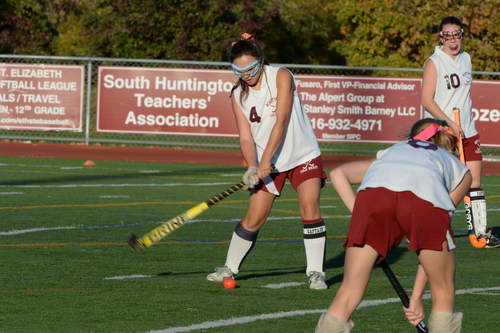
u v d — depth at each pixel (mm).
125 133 59812
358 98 57844
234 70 21125
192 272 23391
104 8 93438
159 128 59562
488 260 26453
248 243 22062
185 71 59125
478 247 28781
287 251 27141
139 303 19484
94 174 49062
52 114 60750
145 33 90875
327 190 44812
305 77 57969
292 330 17266
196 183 46000
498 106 57000
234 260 22141
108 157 58500
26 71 60625
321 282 21531
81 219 32688
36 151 60281
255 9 97250
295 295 20734
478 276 23797
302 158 21781
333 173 15312
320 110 58062
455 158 15234
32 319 17828
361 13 87188
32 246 26859
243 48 21000
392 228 14492
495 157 59688
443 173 14891
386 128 57875
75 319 17906
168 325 17484
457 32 28062
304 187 21750
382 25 84500
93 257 25297
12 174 47719
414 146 15195
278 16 108000
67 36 102750
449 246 14414
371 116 57875
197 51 92500
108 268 23703
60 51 101812
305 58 112375
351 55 88688
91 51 94562
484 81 56906
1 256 25062
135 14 90000
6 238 28203
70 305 19188
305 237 21875
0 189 41188
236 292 20953
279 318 18266
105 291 20734
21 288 20891
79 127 60750
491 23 81125
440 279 14602
